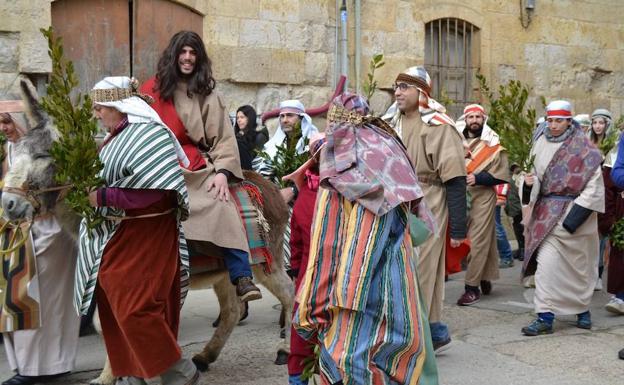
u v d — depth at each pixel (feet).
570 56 41.27
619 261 23.75
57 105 14.06
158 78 16.97
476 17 38.37
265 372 18.24
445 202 18.65
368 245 12.31
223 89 32.40
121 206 14.05
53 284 17.16
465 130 27.32
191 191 16.55
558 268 21.50
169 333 14.39
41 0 28.27
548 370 18.20
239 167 17.42
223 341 18.43
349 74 35.22
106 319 15.03
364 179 12.42
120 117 14.70
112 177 14.15
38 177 16.06
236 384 17.34
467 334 21.66
